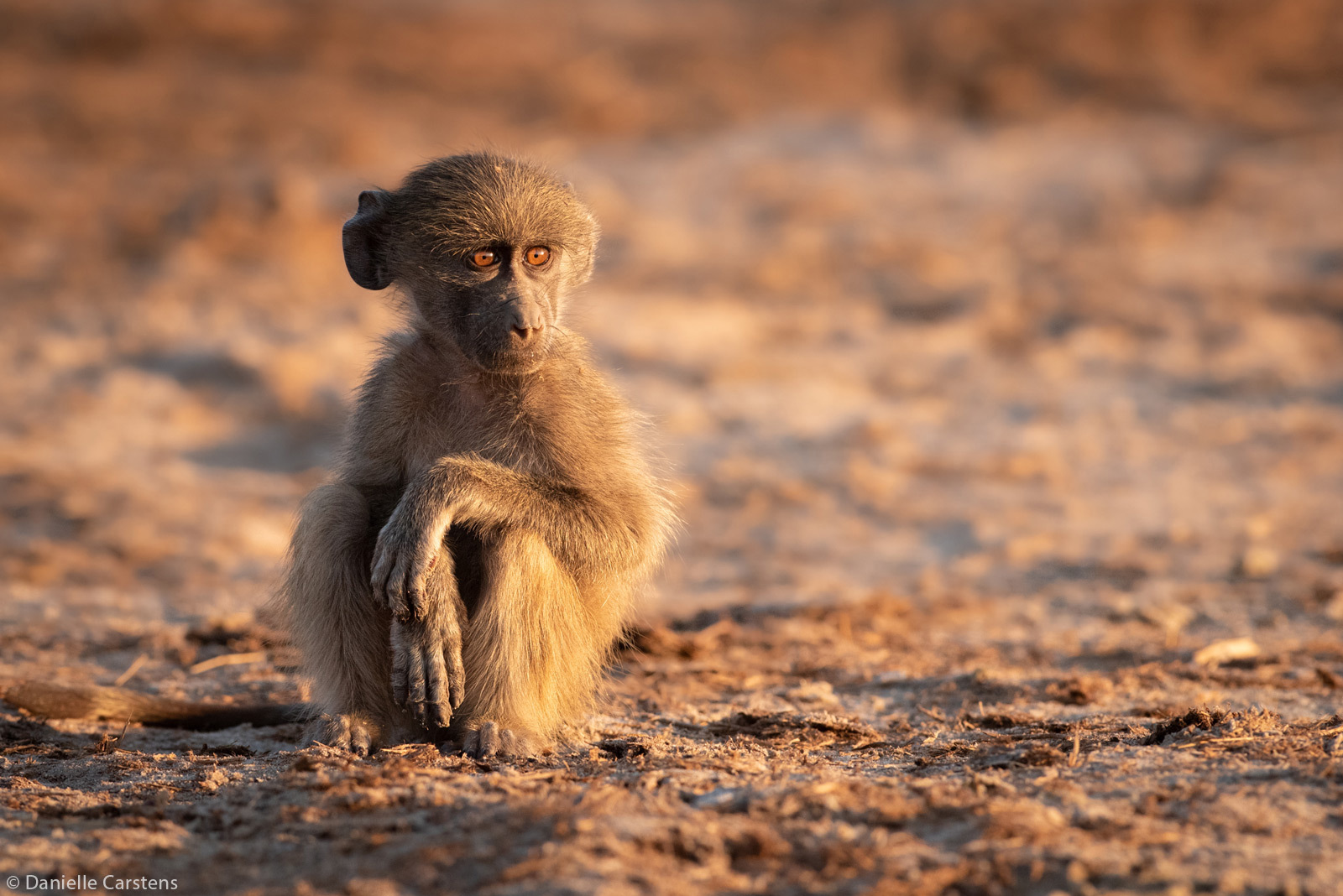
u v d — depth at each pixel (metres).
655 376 20.67
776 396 20.16
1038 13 44.03
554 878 4.67
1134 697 8.48
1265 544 14.00
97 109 35.12
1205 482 16.77
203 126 34.28
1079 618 11.52
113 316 22.55
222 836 5.39
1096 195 31.17
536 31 47.66
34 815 5.69
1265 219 29.23
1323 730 6.64
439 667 6.72
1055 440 18.59
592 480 7.16
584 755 6.71
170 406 19.16
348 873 4.91
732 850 4.97
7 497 15.05
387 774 6.01
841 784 5.64
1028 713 8.02
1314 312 24.09
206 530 14.30
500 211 7.16
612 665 8.97
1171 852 4.85
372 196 7.68
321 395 19.59
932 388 20.88
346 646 7.03
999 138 35.62
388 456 7.53
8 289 23.81
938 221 29.77
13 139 32.78
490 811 5.40
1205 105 37.56
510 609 6.81
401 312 7.96
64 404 18.97
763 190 31.33
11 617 11.09
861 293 25.41
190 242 25.62
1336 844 4.91
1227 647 9.80
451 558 6.92
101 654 9.99
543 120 37.19
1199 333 22.98
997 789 5.57
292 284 24.30
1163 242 28.00
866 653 10.21
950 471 17.22
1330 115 36.78
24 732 7.64
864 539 14.88
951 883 4.65
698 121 37.41
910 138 35.56
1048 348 22.44
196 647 10.19
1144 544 14.20
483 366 7.11
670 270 25.98
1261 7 42.88
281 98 36.81
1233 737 6.51
